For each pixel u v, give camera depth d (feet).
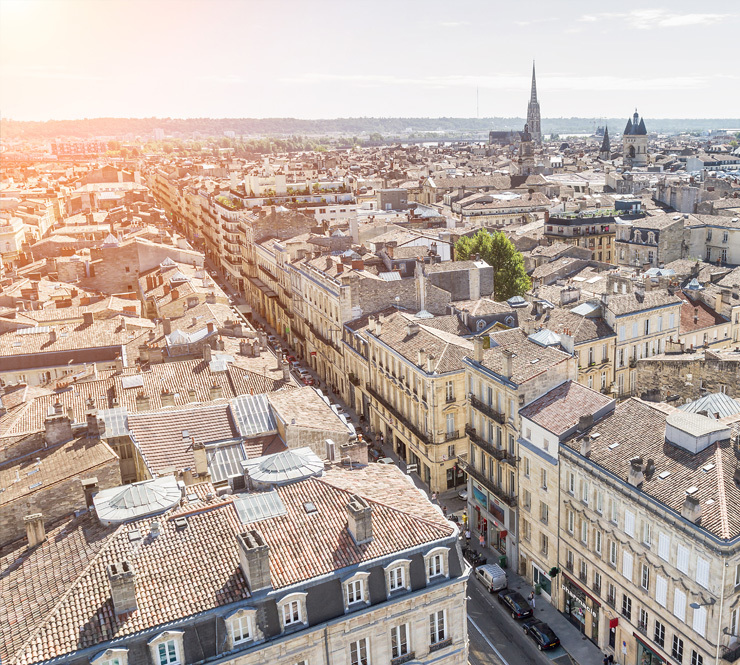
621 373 338.13
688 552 171.32
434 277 407.85
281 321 558.15
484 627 222.89
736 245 561.43
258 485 173.37
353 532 156.76
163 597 140.97
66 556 154.51
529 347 260.83
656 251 567.18
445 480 301.84
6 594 148.56
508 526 254.68
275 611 143.74
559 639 214.69
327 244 526.57
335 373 420.77
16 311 383.86
